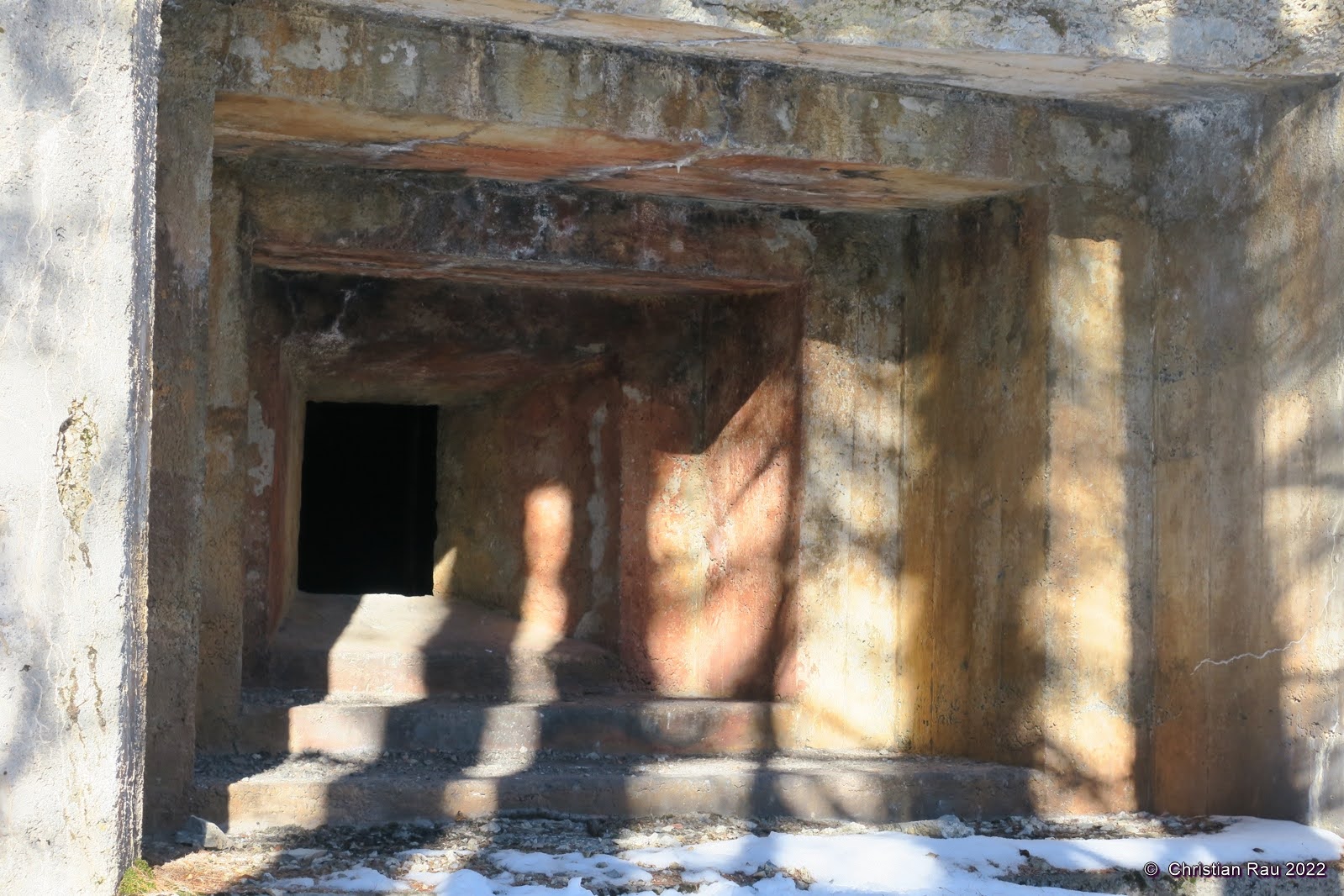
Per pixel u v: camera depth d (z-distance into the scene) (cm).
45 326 367
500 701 711
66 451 369
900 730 703
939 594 682
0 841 361
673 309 766
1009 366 640
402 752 637
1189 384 615
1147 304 634
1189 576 611
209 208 510
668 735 677
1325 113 562
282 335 689
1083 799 616
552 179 636
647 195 668
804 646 695
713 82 568
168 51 507
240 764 582
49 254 367
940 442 684
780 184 634
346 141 573
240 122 548
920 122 599
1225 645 593
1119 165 630
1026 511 627
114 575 374
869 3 527
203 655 601
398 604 782
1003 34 536
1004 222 647
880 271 712
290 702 650
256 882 457
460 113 534
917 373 703
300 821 540
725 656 743
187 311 510
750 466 735
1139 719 625
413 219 632
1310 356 563
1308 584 560
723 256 683
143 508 394
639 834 553
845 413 705
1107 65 556
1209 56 551
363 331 706
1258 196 588
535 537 779
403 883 465
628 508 757
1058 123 620
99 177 372
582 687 743
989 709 645
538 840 533
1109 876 516
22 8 366
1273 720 571
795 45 535
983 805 609
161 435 507
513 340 736
